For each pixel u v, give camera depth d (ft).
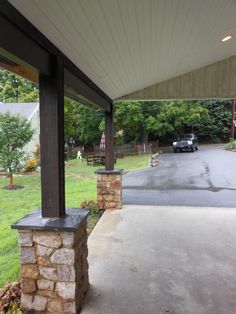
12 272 11.43
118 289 9.41
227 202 21.95
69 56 9.11
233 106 82.43
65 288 8.11
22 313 8.23
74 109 65.10
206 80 21.26
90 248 12.84
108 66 12.12
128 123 66.54
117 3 6.84
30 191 29.27
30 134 34.53
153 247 12.93
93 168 47.09
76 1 6.05
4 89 76.07
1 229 17.30
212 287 9.50
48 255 8.11
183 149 68.28
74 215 8.85
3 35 5.49
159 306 8.48
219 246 13.01
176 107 68.23
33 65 6.84
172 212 18.86
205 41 13.67
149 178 34.60
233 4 9.53
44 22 6.51
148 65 14.82
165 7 8.08
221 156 55.67
